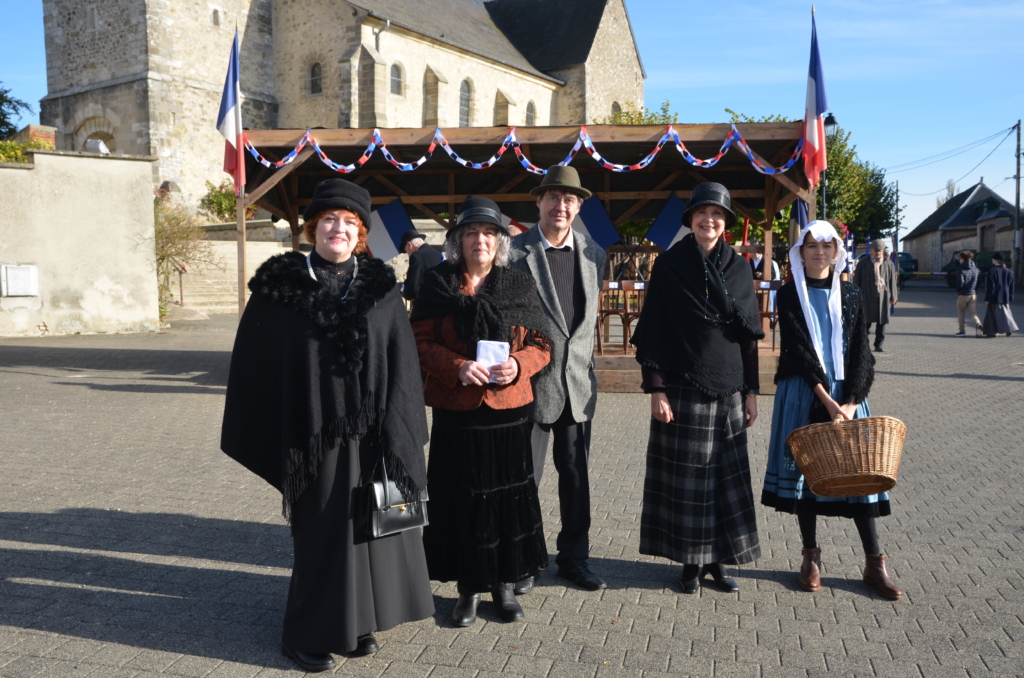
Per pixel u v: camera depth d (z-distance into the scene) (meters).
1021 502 5.11
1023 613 3.48
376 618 3.03
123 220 15.51
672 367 3.66
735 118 24.25
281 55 32.97
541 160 11.22
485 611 3.56
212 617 3.45
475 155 10.90
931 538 4.46
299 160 9.63
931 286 43.59
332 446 2.93
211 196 31.25
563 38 41.34
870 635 3.29
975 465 6.05
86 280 15.18
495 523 3.37
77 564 4.02
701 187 3.67
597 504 5.17
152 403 8.66
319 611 2.95
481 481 3.35
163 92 30.25
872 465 3.23
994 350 13.80
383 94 30.48
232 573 3.95
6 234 14.24
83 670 2.96
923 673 2.97
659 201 12.59
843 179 27.02
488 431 3.37
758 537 4.12
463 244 3.50
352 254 3.22
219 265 22.75
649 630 3.36
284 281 3.01
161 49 30.17
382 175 12.16
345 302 3.01
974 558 4.15
